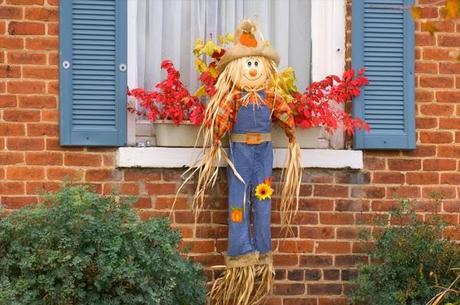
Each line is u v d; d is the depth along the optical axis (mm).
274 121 6570
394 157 6910
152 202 6621
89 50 6594
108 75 6609
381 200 6875
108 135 6578
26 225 5953
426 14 6973
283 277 6754
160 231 6168
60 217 5902
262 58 6402
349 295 6664
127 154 6559
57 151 6547
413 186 6918
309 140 6770
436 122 6965
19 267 5895
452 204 6953
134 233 6059
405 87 6910
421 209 6922
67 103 6535
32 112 6527
